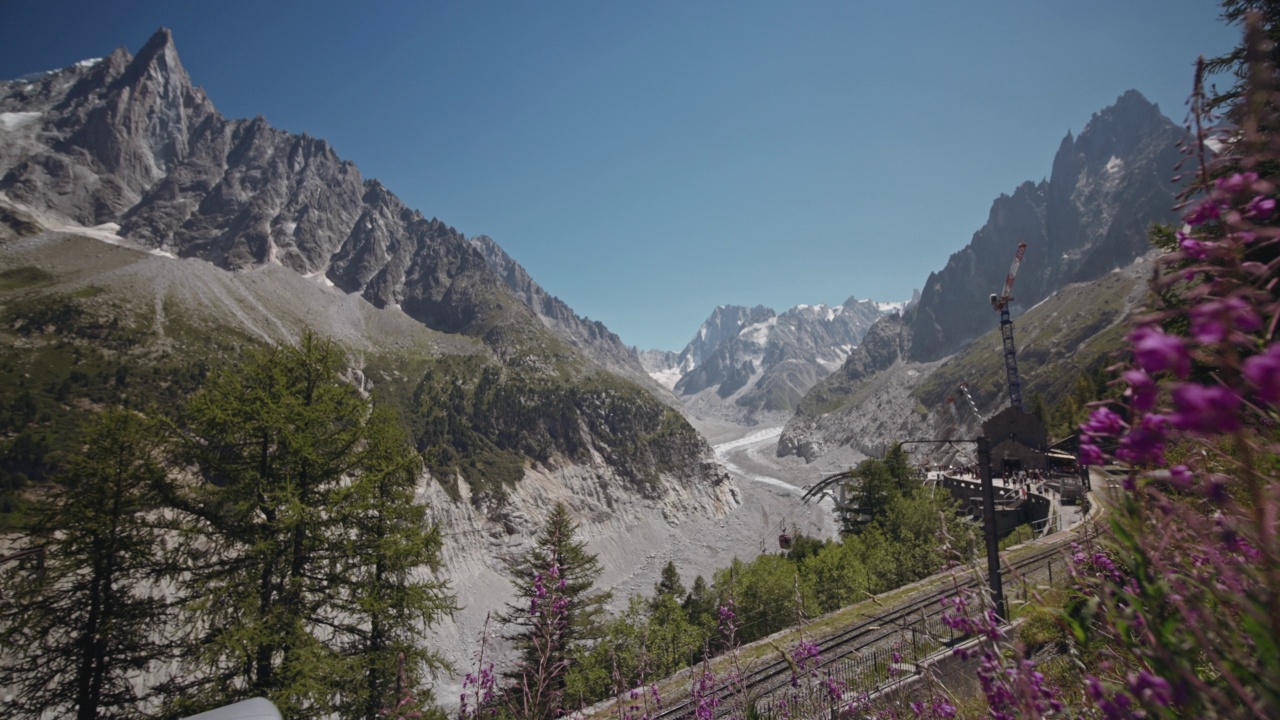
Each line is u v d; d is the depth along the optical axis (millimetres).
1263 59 1313
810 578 31734
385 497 19688
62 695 14883
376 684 16797
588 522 155250
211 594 15656
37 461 91062
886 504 52844
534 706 6742
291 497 16875
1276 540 1210
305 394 19281
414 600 18281
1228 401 953
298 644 15586
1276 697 1312
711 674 7840
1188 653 1500
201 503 16859
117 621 15281
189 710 14500
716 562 140500
